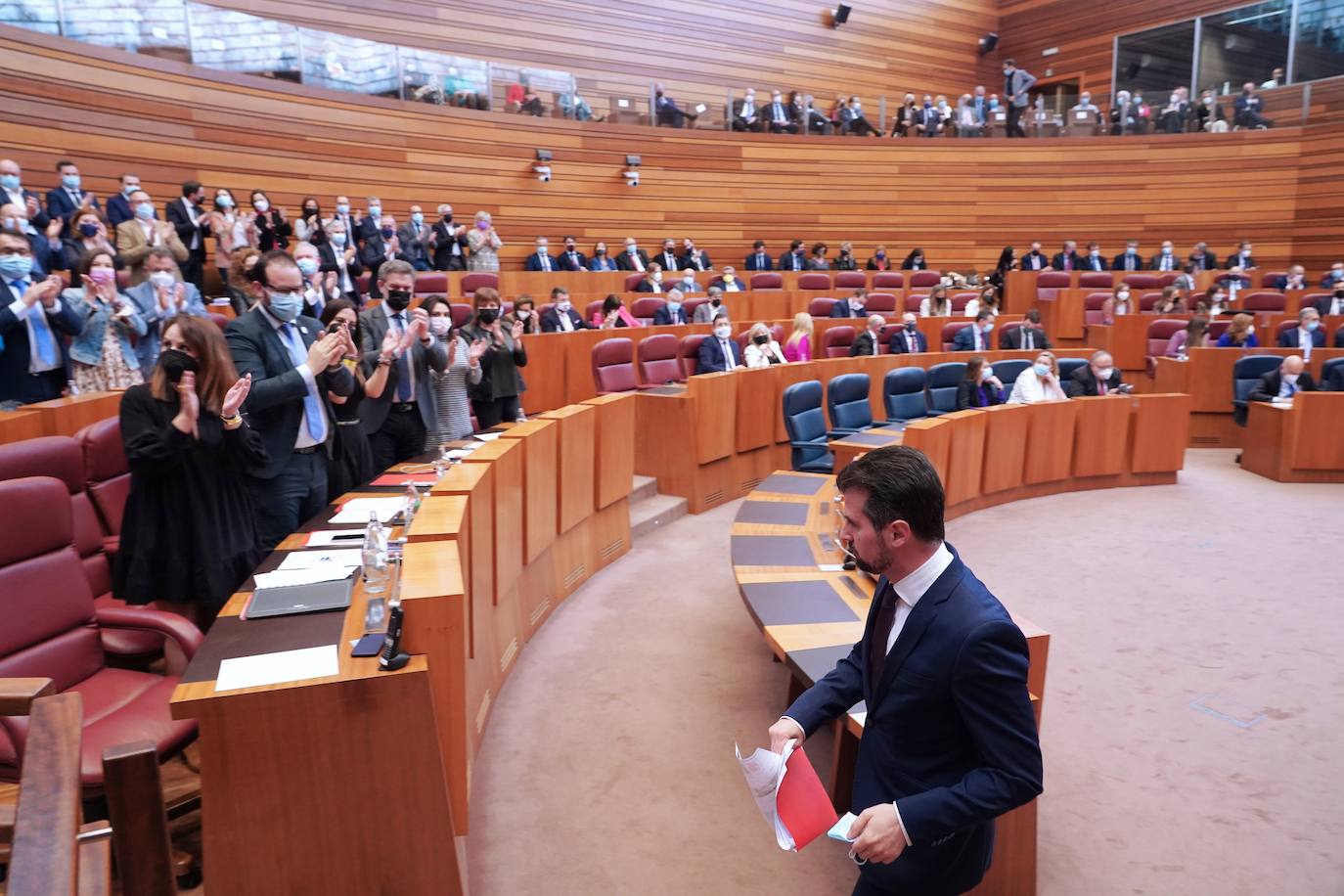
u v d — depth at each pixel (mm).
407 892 2066
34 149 7762
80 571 2650
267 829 1992
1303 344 9906
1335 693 3844
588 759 3227
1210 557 5715
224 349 2857
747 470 7238
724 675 3918
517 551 4008
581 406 5047
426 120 11203
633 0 14094
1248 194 15828
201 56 9109
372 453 4367
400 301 4246
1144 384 11312
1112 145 15883
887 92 17359
